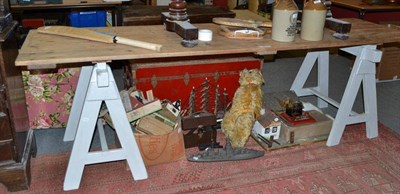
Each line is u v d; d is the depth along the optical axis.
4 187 1.87
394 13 4.11
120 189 1.87
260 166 2.10
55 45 1.63
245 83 2.20
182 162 2.09
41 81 2.26
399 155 2.28
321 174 2.06
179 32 1.75
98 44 1.67
